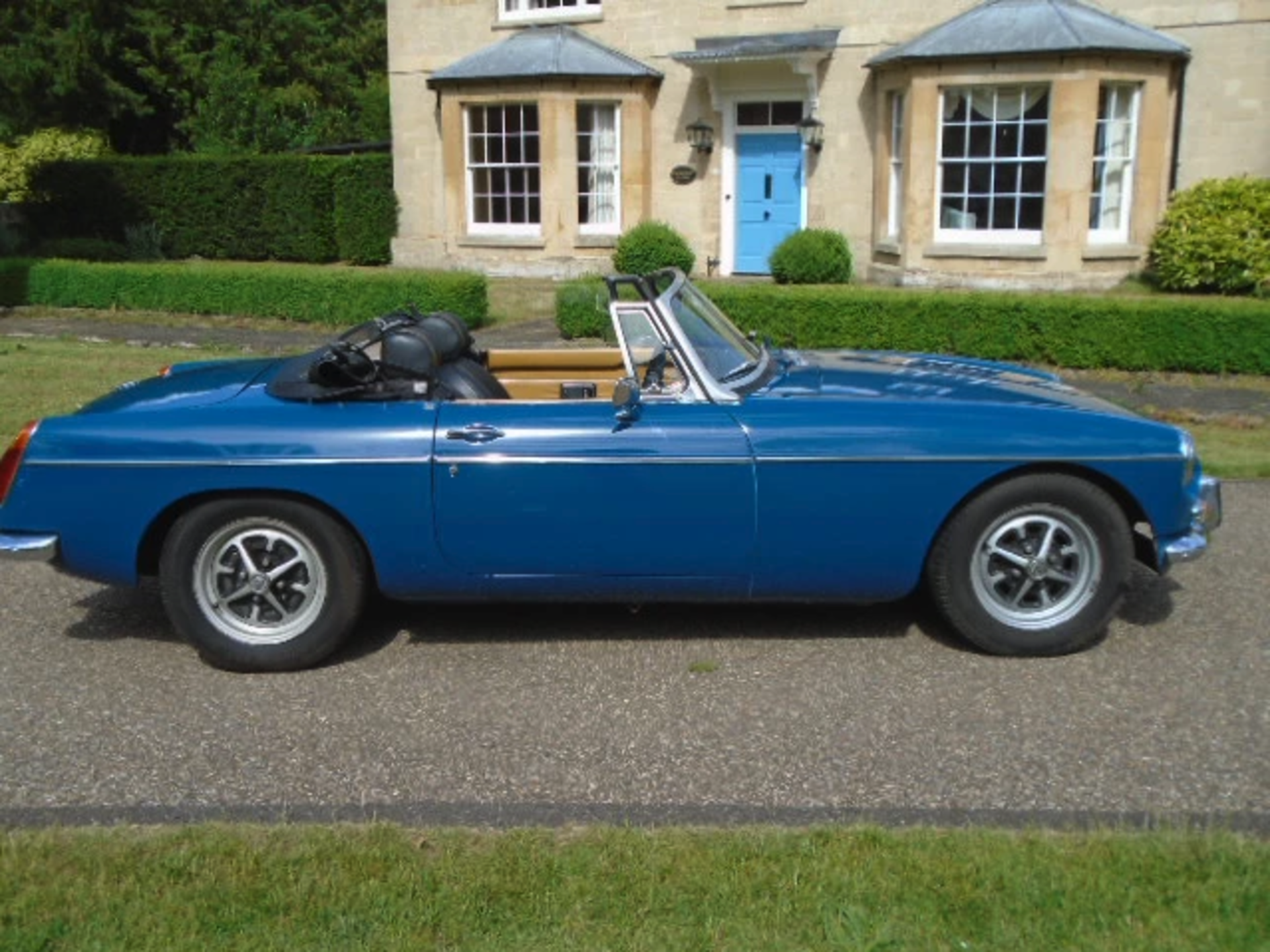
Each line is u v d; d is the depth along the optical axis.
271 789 3.80
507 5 18.81
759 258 18.03
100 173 21.97
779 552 4.71
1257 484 7.61
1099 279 15.18
